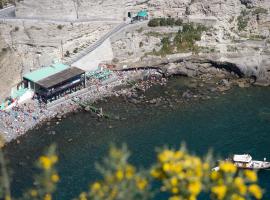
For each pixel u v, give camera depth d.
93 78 156.38
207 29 168.88
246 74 156.88
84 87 151.25
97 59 163.50
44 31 158.62
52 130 131.75
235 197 19.69
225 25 169.75
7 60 155.75
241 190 19.73
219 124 127.62
